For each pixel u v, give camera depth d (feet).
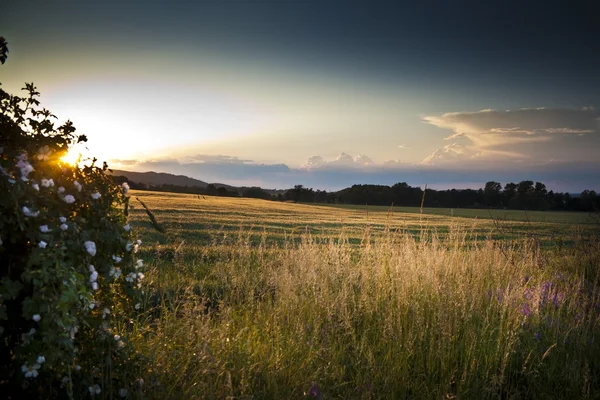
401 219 125.49
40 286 9.27
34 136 11.41
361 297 17.81
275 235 62.08
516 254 27.84
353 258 24.84
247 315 17.19
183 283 22.72
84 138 12.01
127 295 12.40
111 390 10.80
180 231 58.44
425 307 18.03
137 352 12.78
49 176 10.81
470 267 23.18
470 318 16.85
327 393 12.56
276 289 19.92
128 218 12.94
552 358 15.48
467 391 13.10
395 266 20.72
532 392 13.66
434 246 24.04
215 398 11.37
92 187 11.28
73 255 10.22
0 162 10.05
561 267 29.25
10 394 10.15
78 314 10.25
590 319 18.21
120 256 11.96
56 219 10.30
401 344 15.24
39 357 9.22
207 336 12.85
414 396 13.39
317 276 19.69
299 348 14.84
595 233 35.06
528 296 19.71
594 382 14.30
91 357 11.41
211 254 32.65
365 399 12.18
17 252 10.24
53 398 10.61
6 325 9.96
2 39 11.46
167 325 14.97
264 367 13.29
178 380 12.16
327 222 104.99
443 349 14.58
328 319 16.69
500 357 14.94
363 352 15.05
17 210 9.53
